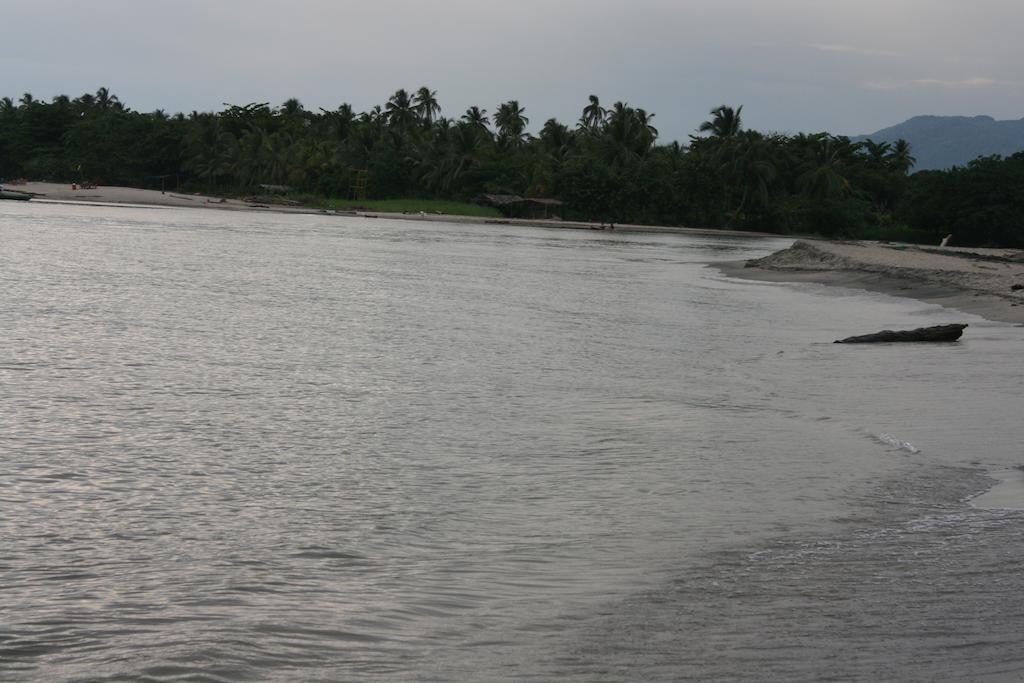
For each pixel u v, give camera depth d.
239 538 9.34
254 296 35.59
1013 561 8.41
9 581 8.02
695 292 44.62
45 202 118.75
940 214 115.94
